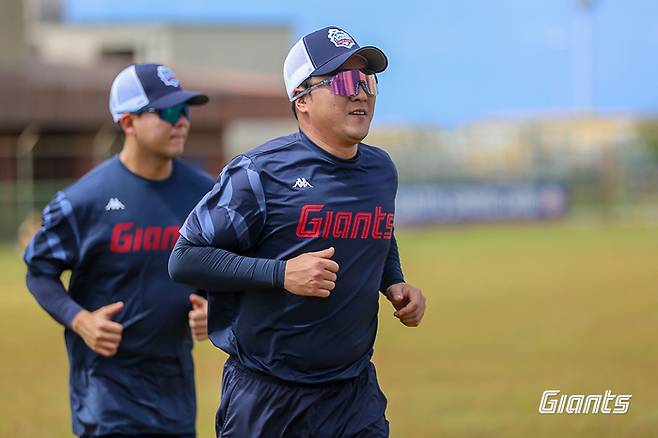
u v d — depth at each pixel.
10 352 38.31
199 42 137.25
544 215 111.12
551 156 119.44
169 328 17.91
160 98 17.97
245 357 14.30
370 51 13.85
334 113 13.62
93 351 17.73
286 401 14.09
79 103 95.00
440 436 24.28
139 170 18.17
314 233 13.80
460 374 32.25
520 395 28.91
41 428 25.78
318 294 13.23
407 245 84.56
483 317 44.94
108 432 17.64
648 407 27.23
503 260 70.75
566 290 54.03
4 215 93.50
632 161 121.31
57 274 17.95
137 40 137.25
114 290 17.89
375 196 14.19
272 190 13.77
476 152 120.25
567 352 36.06
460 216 108.06
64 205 17.77
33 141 96.94
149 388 17.89
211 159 101.19
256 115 101.06
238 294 14.33
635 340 38.38
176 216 18.16
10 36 104.38
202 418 26.39
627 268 64.31
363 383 14.57
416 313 15.04
